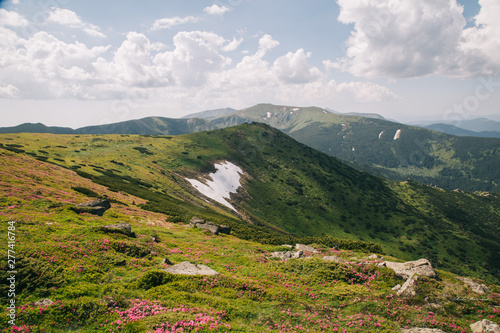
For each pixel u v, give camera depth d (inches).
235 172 6245.1
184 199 3750.0
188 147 6737.2
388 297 840.3
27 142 4239.7
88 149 4771.2
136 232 1409.9
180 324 601.0
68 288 684.1
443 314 755.4
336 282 969.5
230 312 711.1
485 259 5147.6
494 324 671.1
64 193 1914.4
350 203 6461.6
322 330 668.7
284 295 845.2
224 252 1391.5
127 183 3339.1
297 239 2102.6
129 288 762.2
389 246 5241.1
